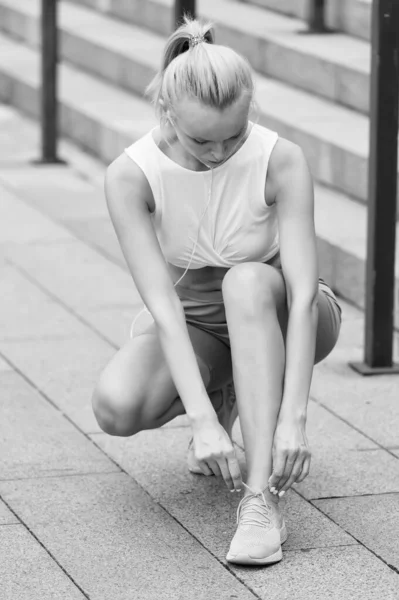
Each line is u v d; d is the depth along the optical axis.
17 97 10.91
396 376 5.39
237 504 4.14
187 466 4.44
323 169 7.52
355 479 4.34
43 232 7.52
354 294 6.36
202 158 3.62
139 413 3.85
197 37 3.61
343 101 8.22
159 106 3.70
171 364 3.70
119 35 10.65
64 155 9.41
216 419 3.65
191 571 3.69
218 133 3.50
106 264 6.96
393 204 5.27
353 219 6.89
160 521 4.02
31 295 6.43
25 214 7.87
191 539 3.90
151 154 3.79
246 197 3.79
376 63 5.09
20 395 5.12
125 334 5.88
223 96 3.46
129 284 6.64
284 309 3.89
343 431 4.78
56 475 4.36
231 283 3.75
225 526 3.99
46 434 4.73
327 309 4.02
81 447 4.61
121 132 8.72
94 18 11.39
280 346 3.74
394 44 5.08
